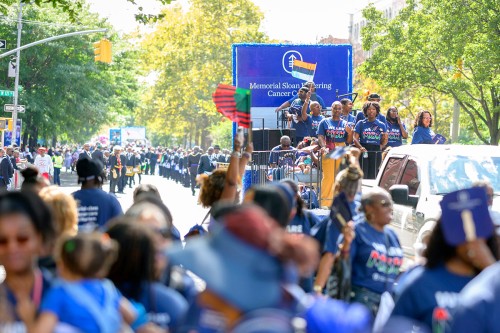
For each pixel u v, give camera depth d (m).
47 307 6.39
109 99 98.06
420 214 16.39
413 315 7.30
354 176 11.60
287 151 24.81
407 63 62.56
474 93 62.59
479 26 56.84
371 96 26.22
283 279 5.29
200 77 126.19
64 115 90.00
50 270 9.67
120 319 6.80
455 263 7.25
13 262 6.80
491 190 11.58
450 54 58.28
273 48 37.38
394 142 26.12
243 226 5.21
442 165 17.33
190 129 150.00
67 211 10.52
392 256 11.05
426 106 91.50
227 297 5.18
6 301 6.53
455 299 7.16
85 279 6.73
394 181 18.44
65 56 90.56
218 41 126.00
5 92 57.91
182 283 8.86
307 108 33.81
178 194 66.69
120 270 7.63
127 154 74.50
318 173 21.34
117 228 7.72
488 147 18.14
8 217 6.74
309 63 37.59
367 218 11.05
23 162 56.56
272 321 5.10
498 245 7.54
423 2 63.38
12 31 86.50
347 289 10.83
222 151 74.12
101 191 13.30
